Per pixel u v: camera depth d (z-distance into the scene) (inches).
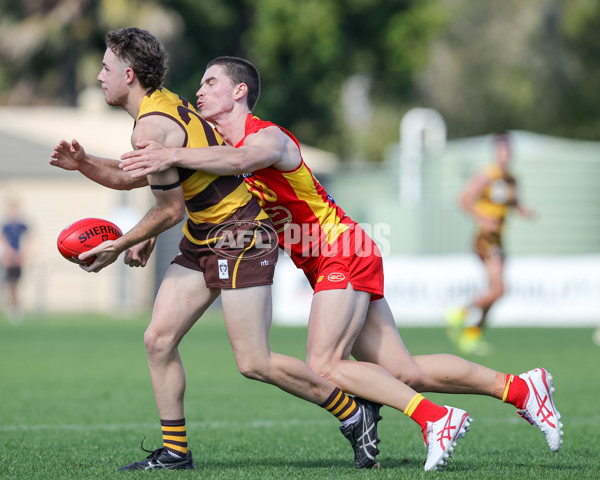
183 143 773.3
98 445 962.7
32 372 1733.5
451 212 3432.6
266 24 5000.0
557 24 6574.8
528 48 6579.7
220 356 2064.5
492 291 2086.6
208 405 1307.8
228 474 770.2
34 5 5108.3
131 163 746.8
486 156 3846.0
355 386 805.9
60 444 968.3
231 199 784.3
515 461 864.3
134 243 783.7
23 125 3998.5
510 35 6579.7
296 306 3090.6
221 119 829.2
